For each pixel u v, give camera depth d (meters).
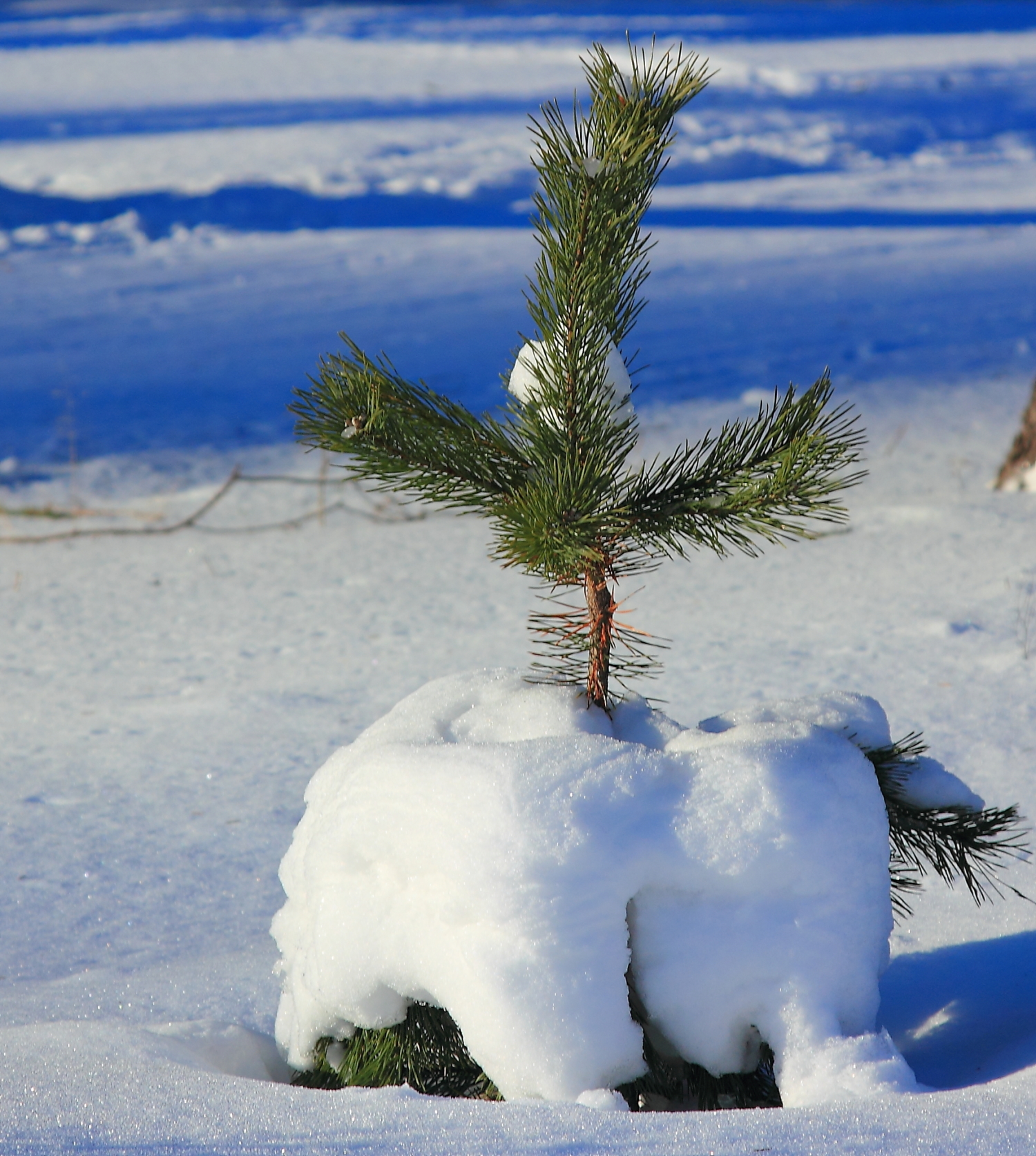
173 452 36.78
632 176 8.18
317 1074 8.67
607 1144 6.39
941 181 104.75
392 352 47.53
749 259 69.12
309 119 133.88
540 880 7.39
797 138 123.56
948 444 34.44
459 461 8.38
